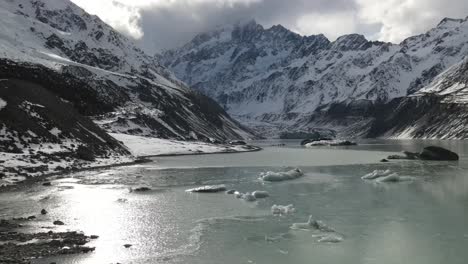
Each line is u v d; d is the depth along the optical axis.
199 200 46.56
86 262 26.69
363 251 29.42
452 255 28.48
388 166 83.56
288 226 35.62
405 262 27.36
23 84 94.12
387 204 44.12
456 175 67.00
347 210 41.44
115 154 97.12
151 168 81.50
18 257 26.78
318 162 95.12
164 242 31.22
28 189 52.09
